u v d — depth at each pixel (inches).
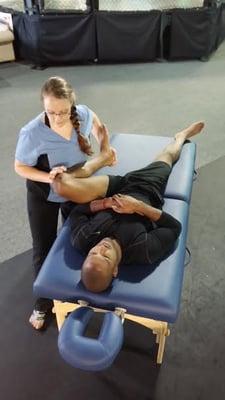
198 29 189.5
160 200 70.9
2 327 69.7
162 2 182.7
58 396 59.1
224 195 102.3
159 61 200.4
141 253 56.6
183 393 59.5
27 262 82.4
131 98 159.3
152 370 62.5
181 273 57.9
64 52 188.7
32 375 62.1
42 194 63.5
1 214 96.2
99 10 179.5
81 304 54.9
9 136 130.4
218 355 64.9
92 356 46.3
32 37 183.0
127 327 69.1
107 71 188.1
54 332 68.5
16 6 185.5
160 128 135.5
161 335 59.3
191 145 90.4
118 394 59.3
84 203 65.4
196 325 69.8
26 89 166.9
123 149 87.0
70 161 63.4
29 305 73.6
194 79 178.2
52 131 58.3
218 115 144.6
